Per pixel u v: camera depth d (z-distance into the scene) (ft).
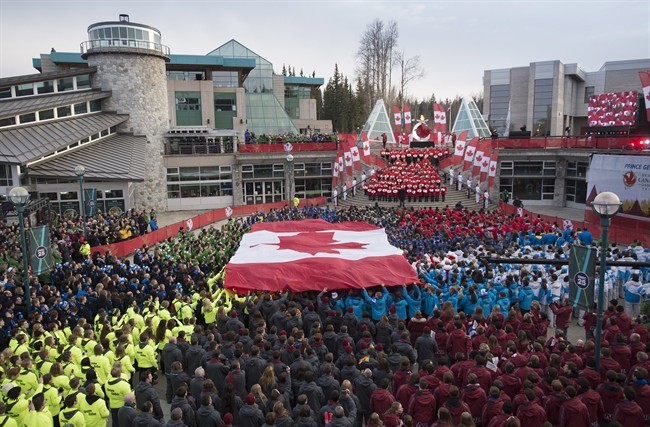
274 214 114.01
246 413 30.55
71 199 121.49
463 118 199.00
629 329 47.73
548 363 37.86
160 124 155.22
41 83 136.87
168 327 47.06
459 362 37.29
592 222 115.03
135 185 148.56
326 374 35.35
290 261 65.21
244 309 55.21
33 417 30.04
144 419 30.25
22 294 55.93
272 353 37.99
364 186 149.38
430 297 56.13
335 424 28.53
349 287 59.11
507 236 89.30
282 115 207.72
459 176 147.33
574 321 64.90
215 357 38.29
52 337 42.09
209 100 184.34
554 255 69.62
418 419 31.65
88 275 66.74
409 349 41.06
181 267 67.77
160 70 154.81
